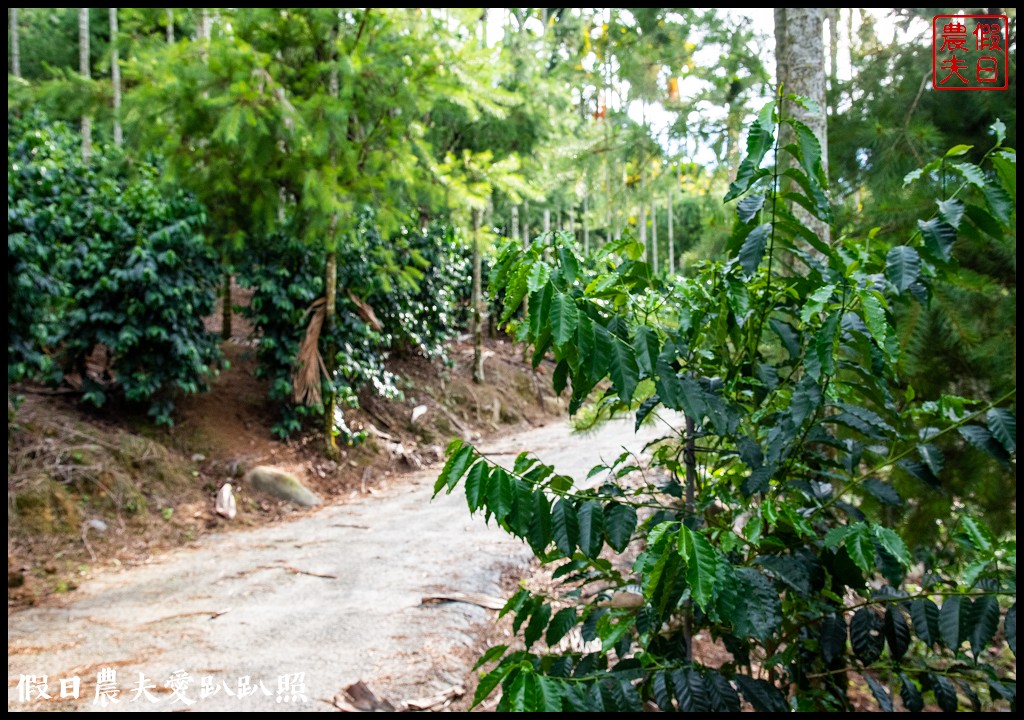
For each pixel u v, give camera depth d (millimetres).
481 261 11391
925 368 2146
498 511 1018
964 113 2578
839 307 1085
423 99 5340
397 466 6777
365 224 7074
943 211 1109
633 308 1178
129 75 5168
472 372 9898
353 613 3168
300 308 6297
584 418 2301
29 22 10258
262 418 6293
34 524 3895
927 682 1226
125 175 6289
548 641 1281
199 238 5441
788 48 2529
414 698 2391
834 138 2725
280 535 4609
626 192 4375
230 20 5246
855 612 1221
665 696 1053
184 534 4520
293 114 4742
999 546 1063
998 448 1136
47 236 4324
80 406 5199
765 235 1173
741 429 1280
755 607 1010
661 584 1073
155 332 5004
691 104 3748
